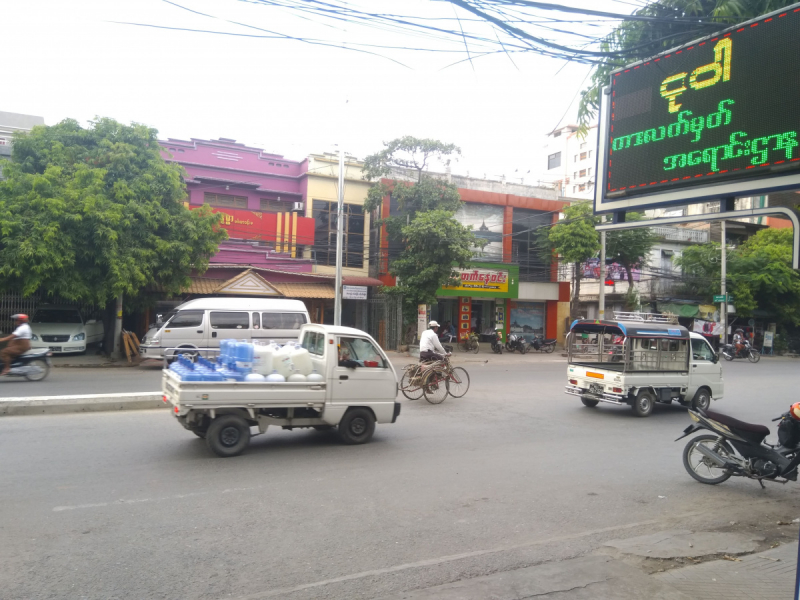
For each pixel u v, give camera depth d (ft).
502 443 28.66
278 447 26.14
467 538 16.43
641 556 15.42
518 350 94.12
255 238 79.15
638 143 15.28
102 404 32.55
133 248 55.01
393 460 24.54
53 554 14.28
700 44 14.01
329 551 15.14
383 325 85.20
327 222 85.51
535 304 103.45
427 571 14.19
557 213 99.86
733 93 13.32
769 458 21.81
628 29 17.34
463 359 79.61
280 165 85.87
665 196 14.60
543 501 20.03
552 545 16.21
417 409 37.70
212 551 14.83
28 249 48.62
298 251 82.23
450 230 74.54
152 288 63.21
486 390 47.67
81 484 19.70
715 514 19.63
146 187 56.70
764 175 12.71
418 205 83.51
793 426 21.89
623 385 36.76
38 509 17.25
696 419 23.63
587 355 41.88
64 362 58.03
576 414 37.81
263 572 13.78
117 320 62.08
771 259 108.99
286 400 24.97
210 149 81.35
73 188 52.65
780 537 17.69
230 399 23.63
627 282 112.88
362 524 17.13
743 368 79.51
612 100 16.08
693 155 13.98
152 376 49.14
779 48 12.62
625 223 15.58
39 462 22.11
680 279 112.78
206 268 64.39
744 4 15.85
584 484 22.30
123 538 15.39
